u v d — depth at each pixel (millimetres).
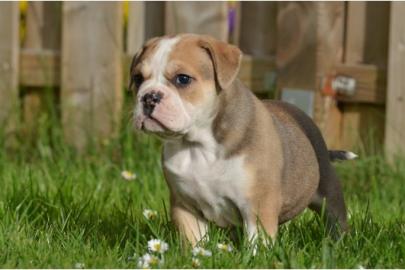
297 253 6191
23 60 11000
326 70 10086
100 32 10703
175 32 10609
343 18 10352
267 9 10664
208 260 5996
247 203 6312
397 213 8156
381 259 6203
